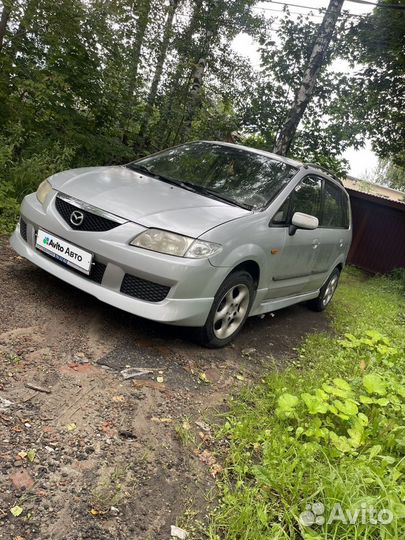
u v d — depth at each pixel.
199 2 11.80
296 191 4.73
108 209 3.49
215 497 2.27
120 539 1.89
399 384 3.65
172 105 11.73
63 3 7.50
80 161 8.50
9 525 1.80
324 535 1.98
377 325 6.61
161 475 2.31
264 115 13.44
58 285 4.16
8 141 6.99
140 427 2.62
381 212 14.96
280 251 4.36
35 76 7.73
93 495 2.06
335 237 5.98
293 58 13.24
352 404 2.97
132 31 9.15
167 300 3.36
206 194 4.21
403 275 13.36
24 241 3.92
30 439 2.28
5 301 3.61
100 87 9.06
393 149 14.45
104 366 3.13
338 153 13.82
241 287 4.02
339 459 2.63
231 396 3.27
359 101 13.59
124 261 3.35
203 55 12.02
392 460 2.49
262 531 2.06
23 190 6.34
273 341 4.81
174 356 3.59
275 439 2.70
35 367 2.88
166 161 4.78
